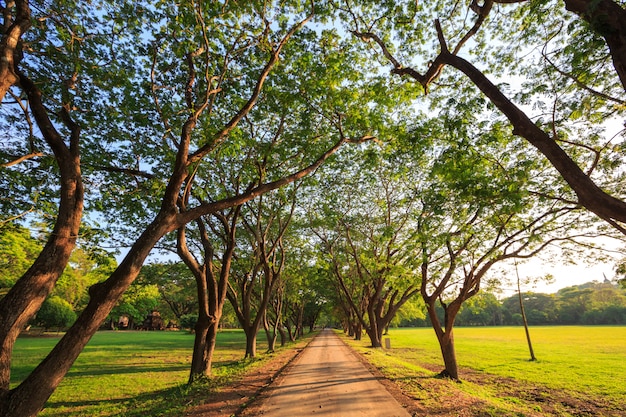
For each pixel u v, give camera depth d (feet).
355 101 33.30
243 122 39.58
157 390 34.58
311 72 31.30
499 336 159.22
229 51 27.78
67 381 40.60
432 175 27.22
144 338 138.00
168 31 27.86
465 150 26.13
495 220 37.11
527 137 15.25
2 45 15.70
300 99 32.17
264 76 26.63
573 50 21.74
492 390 41.68
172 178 21.38
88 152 32.68
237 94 33.50
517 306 334.24
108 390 35.22
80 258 143.74
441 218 41.01
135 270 17.95
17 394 14.28
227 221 45.24
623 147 25.89
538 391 42.22
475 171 28.32
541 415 27.58
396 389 30.22
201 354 37.52
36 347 86.07
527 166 25.84
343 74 31.07
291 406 24.36
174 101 33.37
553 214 35.65
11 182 28.37
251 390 30.35
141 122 32.40
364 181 60.80
